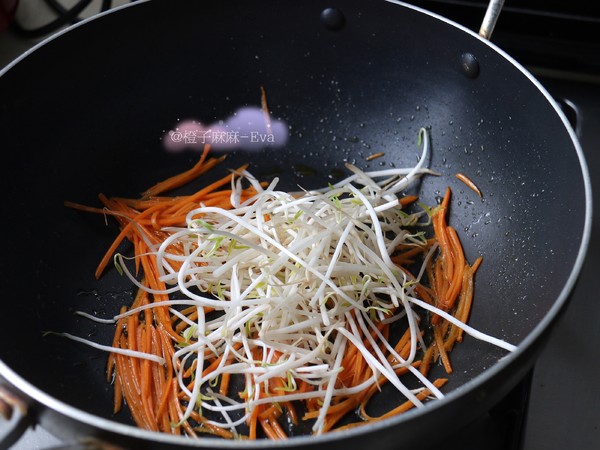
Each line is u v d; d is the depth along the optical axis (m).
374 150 0.30
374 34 0.28
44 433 0.21
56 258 0.26
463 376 0.23
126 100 0.29
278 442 0.15
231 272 0.26
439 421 0.16
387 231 0.28
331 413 0.23
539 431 0.22
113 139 0.29
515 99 0.25
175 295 0.27
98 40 0.27
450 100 0.28
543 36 0.32
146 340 0.25
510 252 0.25
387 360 0.24
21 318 0.24
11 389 0.16
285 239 0.27
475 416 0.18
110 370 0.24
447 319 0.24
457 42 0.26
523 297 0.23
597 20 0.31
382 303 0.25
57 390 0.23
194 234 0.27
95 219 0.28
